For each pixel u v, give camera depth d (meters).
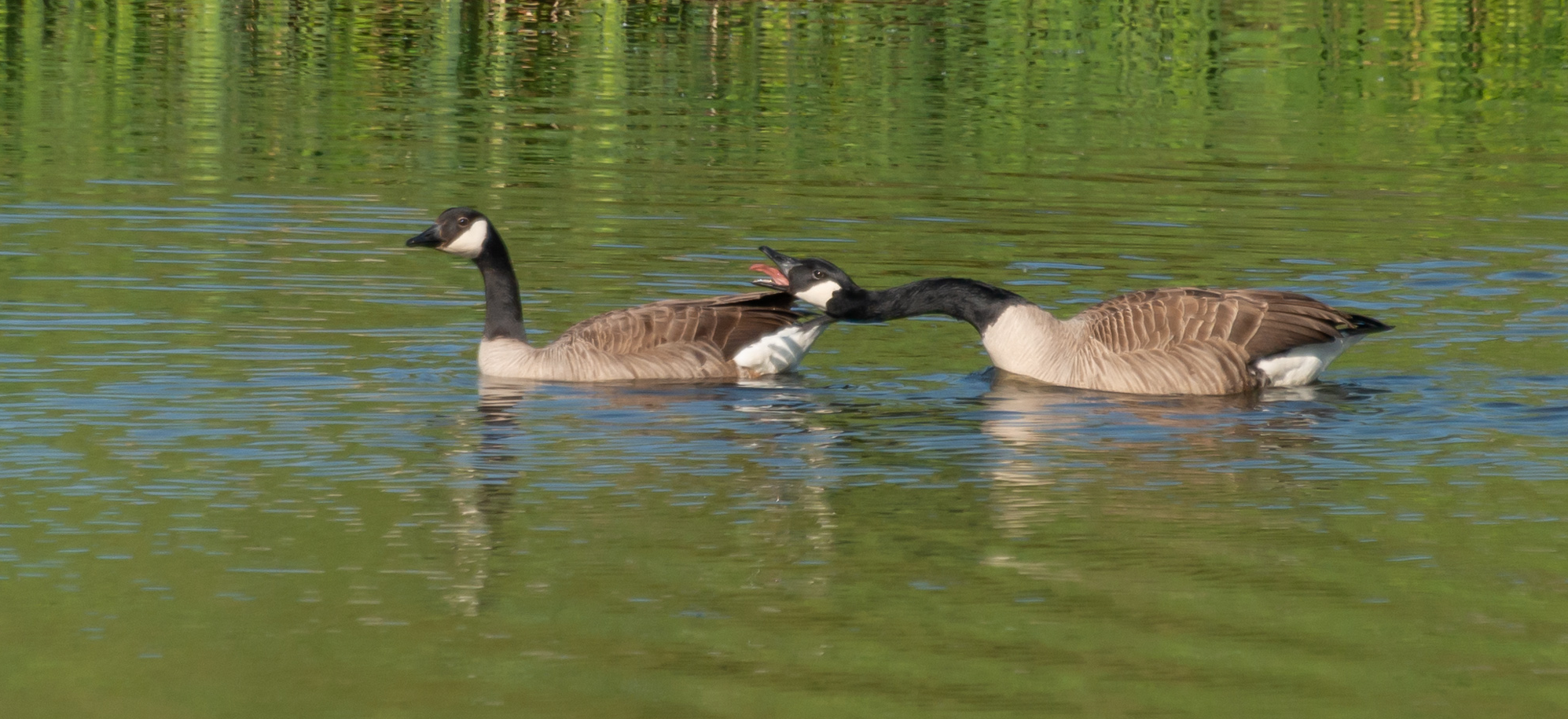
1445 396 15.70
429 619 10.13
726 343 16.47
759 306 16.86
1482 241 23.08
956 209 24.56
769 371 16.53
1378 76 37.41
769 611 10.26
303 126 29.61
